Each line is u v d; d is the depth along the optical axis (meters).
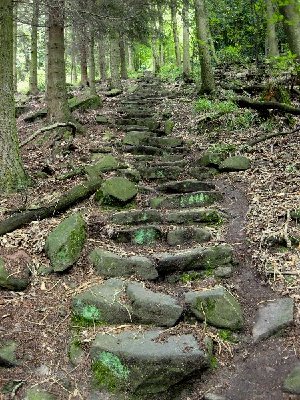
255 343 3.39
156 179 6.51
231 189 5.88
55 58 9.13
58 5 8.29
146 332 3.45
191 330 3.46
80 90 16.17
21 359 3.30
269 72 11.77
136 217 4.95
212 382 3.12
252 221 4.88
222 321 3.53
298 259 4.17
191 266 4.15
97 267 4.18
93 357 3.25
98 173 6.32
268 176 6.00
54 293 3.94
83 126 9.42
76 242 4.36
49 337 3.50
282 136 7.42
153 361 3.10
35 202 5.35
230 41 18.19
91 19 9.40
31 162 7.20
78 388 3.11
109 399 3.03
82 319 3.64
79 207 5.36
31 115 10.72
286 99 8.38
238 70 14.33
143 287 3.87
